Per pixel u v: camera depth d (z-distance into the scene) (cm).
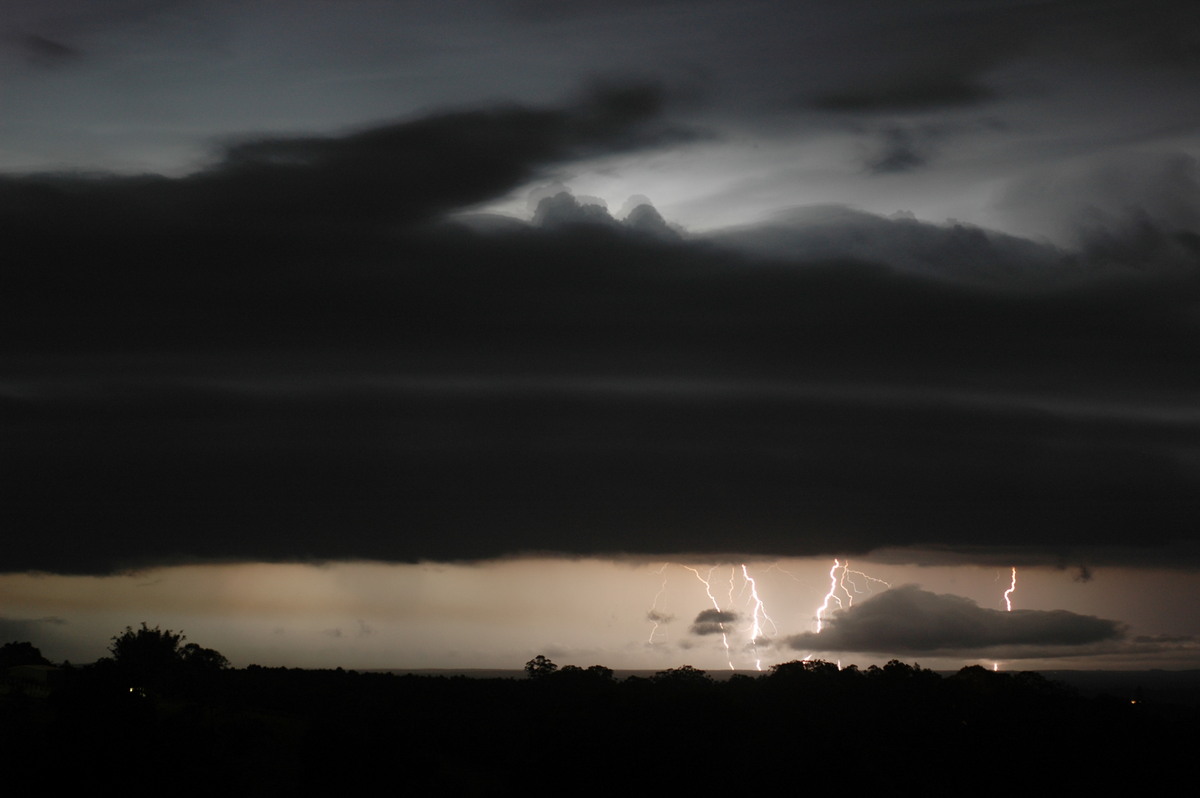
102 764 7644
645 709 9806
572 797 8625
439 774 8825
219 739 8788
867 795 8738
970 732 9669
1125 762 9156
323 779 8319
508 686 12619
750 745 9375
